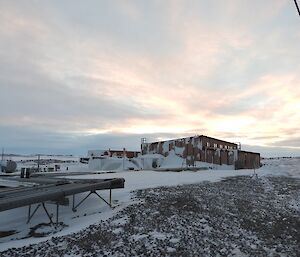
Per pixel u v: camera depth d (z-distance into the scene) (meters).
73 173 43.75
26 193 18.03
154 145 72.50
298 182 39.66
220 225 17.80
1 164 54.06
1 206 14.00
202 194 25.72
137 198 23.02
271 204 25.39
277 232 17.72
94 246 13.52
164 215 18.47
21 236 16.75
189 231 16.06
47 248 13.45
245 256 13.50
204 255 13.12
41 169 58.81
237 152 63.31
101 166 62.97
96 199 23.52
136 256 12.51
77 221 18.77
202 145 61.78
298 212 23.25
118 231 15.44
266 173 49.34
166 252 13.02
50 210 21.22
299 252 14.52
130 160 64.06
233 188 31.61
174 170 50.19
